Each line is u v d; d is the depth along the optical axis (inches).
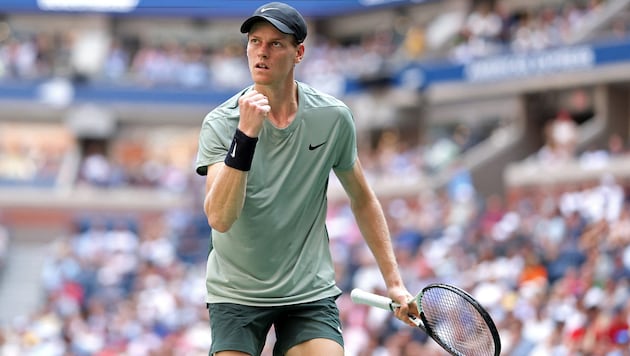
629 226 1160.8
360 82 2135.8
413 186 1829.5
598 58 1740.9
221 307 397.4
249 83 2369.6
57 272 1665.8
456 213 1507.1
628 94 1800.0
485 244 1284.4
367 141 2182.6
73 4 2586.1
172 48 2479.1
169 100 2390.5
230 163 358.9
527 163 1774.1
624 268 1061.8
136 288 1555.1
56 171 2324.1
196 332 1232.8
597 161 1576.0
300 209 393.1
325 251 407.8
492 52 1926.7
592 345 917.8
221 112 386.9
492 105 1995.6
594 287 1043.9
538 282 1127.6
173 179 2261.3
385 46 2278.5
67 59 2432.3
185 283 1518.2
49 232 2247.8
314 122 389.4
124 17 2628.0
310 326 396.8
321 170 394.6
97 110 2375.7
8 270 2068.2
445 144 1924.2
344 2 2474.2
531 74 1847.9
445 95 2038.6
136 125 2417.6
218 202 361.7
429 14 2357.3
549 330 986.1
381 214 419.8
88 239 1806.1
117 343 1317.7
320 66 2263.8
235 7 2568.9
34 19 2628.0
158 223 1904.5
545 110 1909.4
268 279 394.6
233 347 388.5
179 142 2418.8
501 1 2177.7
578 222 1269.7
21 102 2394.2
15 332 1366.9
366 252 1347.2
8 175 2311.8
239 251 392.2
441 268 1256.2
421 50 2171.5
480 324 381.4
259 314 395.5
